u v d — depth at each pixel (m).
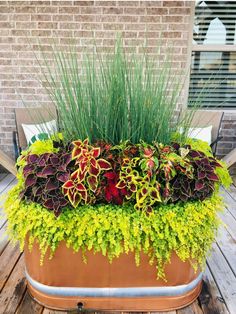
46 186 1.37
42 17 3.26
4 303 1.50
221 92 3.63
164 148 1.44
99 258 1.36
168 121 1.57
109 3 3.21
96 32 3.29
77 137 1.54
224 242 2.09
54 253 1.35
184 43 3.32
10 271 1.75
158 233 1.32
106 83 1.49
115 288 1.41
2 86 3.47
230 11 3.37
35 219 1.35
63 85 1.52
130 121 1.52
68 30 3.29
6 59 3.39
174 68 3.38
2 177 3.49
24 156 1.63
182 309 1.48
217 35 3.45
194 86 3.61
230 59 3.53
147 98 1.51
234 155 2.66
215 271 1.77
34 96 3.48
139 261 1.36
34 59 3.38
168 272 1.39
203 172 1.44
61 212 1.35
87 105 1.50
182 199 1.39
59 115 1.62
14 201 1.49
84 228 1.32
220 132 3.60
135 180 1.35
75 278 1.40
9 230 1.47
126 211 1.39
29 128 3.12
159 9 3.22
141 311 1.45
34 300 1.51
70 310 1.45
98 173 1.35
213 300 1.54
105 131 1.50
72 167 1.39
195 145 1.73
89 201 1.38
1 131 3.62
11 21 3.28
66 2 3.22
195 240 1.36
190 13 3.23
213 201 1.50
